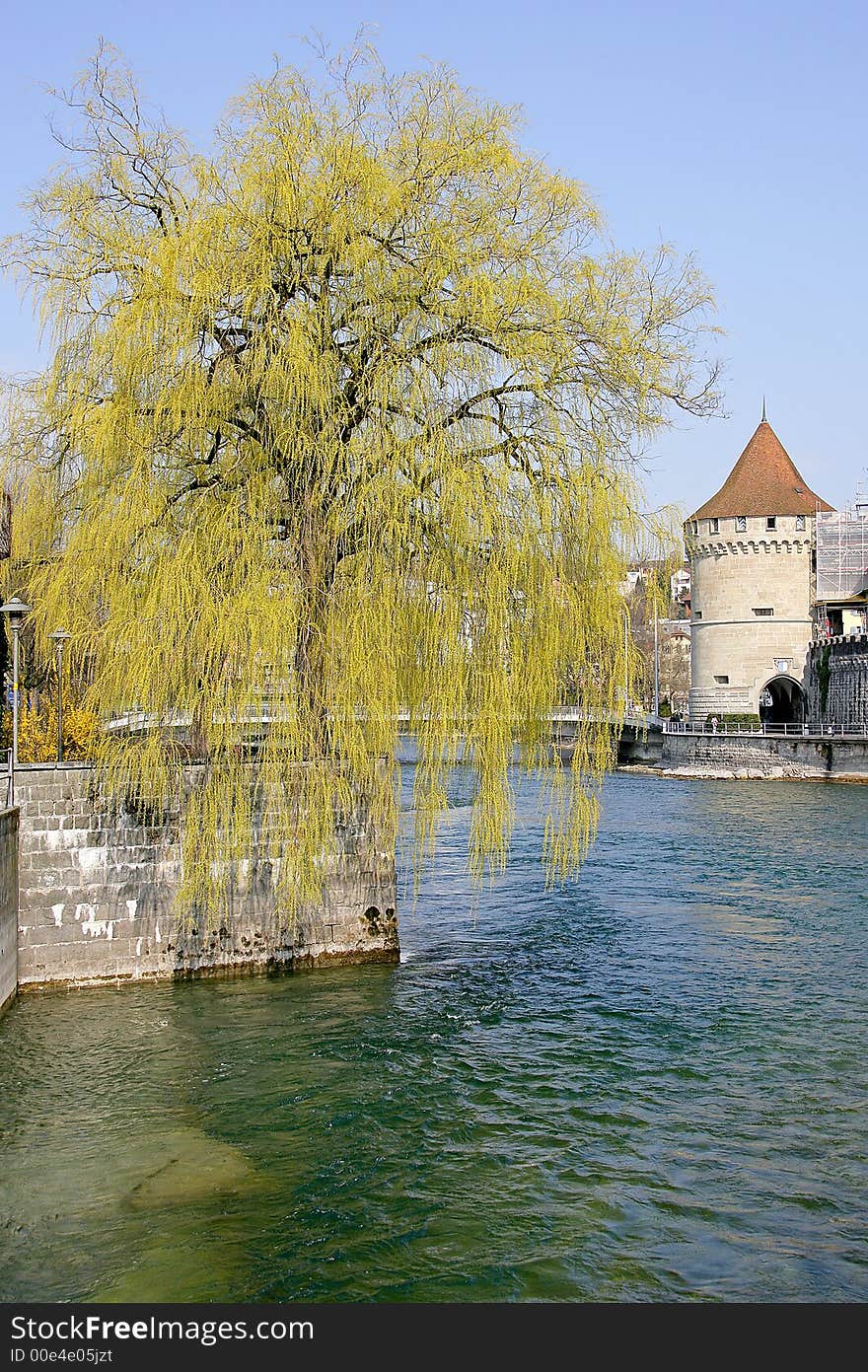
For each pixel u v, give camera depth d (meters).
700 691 77.75
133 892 18.14
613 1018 16.77
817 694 72.12
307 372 15.17
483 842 16.56
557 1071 14.54
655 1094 13.79
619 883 28.31
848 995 17.89
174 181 17.09
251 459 16.09
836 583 74.44
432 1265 9.95
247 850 17.58
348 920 19.53
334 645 15.78
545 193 17.20
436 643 15.86
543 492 16.17
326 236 15.98
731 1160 11.99
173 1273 9.74
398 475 15.45
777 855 32.78
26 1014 16.72
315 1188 11.32
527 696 16.27
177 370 15.52
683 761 69.06
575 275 17.17
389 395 15.46
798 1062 14.84
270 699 15.98
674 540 17.20
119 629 15.54
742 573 75.25
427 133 16.98
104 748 16.80
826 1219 10.77
